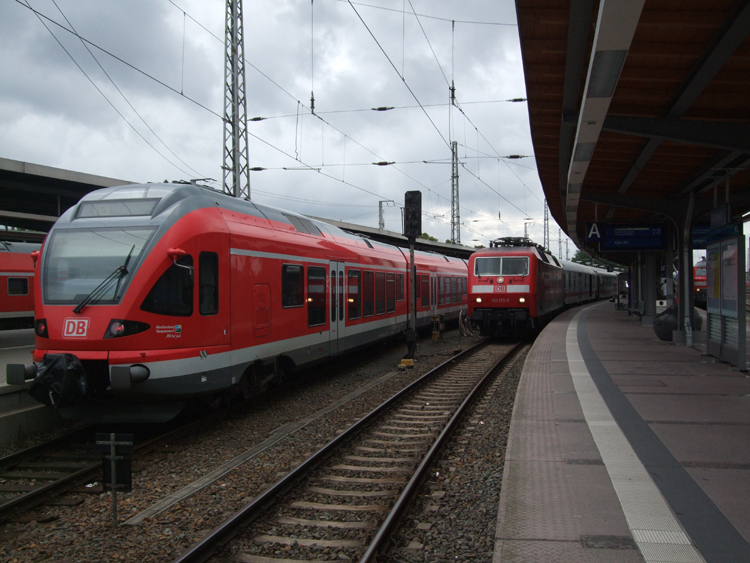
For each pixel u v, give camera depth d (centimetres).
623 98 824
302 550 438
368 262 1431
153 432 807
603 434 624
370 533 459
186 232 747
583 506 430
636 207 1468
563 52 696
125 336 681
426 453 680
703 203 1409
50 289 716
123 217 750
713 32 627
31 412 780
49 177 1549
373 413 844
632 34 464
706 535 379
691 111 866
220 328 795
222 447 730
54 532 485
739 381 921
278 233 983
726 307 1079
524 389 880
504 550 363
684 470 505
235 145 1672
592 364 1130
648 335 1719
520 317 1916
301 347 1052
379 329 1509
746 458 536
